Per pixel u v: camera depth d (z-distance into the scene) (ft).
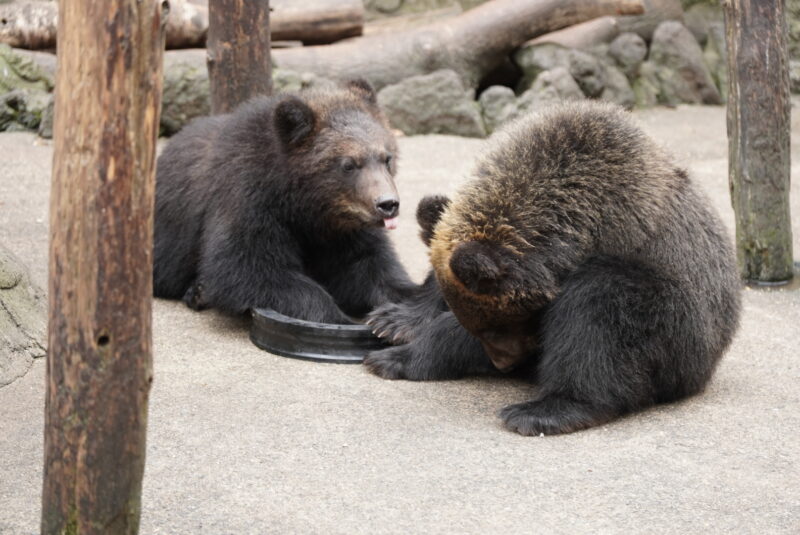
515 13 75.10
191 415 26.96
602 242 27.14
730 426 26.73
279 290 34.32
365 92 37.73
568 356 26.63
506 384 30.32
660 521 21.13
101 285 15.78
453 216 27.09
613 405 26.89
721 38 87.81
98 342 15.99
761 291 41.68
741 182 41.78
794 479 23.31
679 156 29.94
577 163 27.27
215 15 45.01
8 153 61.26
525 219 26.48
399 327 32.12
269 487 22.63
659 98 83.66
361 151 34.22
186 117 67.00
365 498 22.13
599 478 23.29
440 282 26.94
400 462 24.16
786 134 41.27
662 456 24.64
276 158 34.50
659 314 26.81
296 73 68.74
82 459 16.49
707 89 84.69
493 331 27.50
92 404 16.24
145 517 21.01
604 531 20.67
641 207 27.22
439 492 22.49
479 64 75.31
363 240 37.17
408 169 62.85
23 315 32.07
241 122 36.40
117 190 15.53
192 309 37.65
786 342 34.55
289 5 72.54
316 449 24.85
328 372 30.94
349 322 34.68
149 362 16.66
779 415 27.58
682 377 27.94
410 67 73.20
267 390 29.09
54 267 16.02
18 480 22.80
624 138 28.04
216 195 35.78
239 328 35.60
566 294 26.66
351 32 74.28
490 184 27.14
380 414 27.40
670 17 84.58
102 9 14.80
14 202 50.78
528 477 23.34
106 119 15.23
